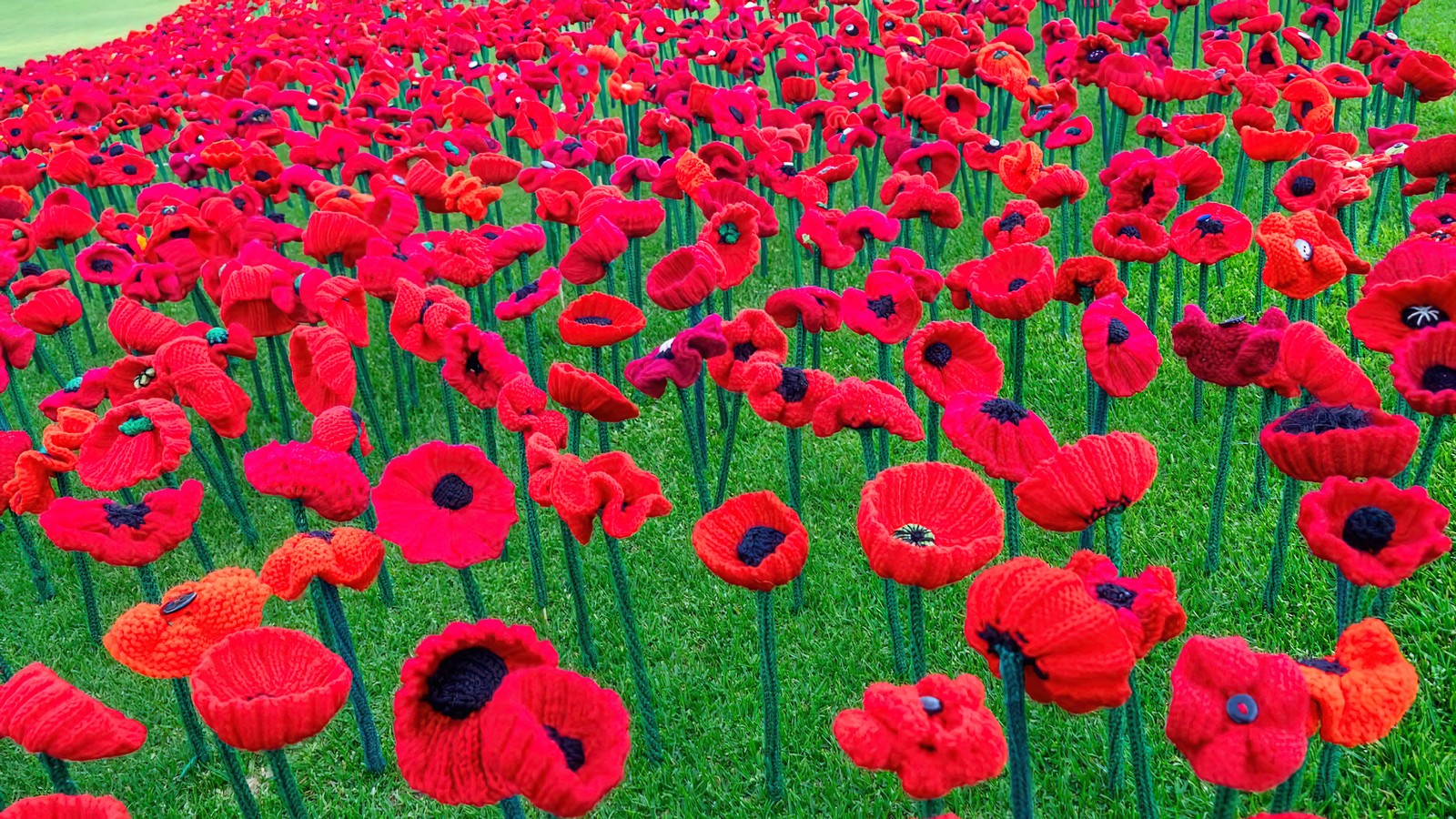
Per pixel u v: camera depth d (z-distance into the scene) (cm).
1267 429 149
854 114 328
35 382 316
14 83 509
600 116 495
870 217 236
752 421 239
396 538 156
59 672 199
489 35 509
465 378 194
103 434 184
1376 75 316
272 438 264
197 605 147
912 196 246
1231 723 124
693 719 178
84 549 167
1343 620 157
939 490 145
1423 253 171
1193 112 407
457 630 128
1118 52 331
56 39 948
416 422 261
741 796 168
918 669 155
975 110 328
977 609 129
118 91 451
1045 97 326
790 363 262
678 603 196
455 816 169
